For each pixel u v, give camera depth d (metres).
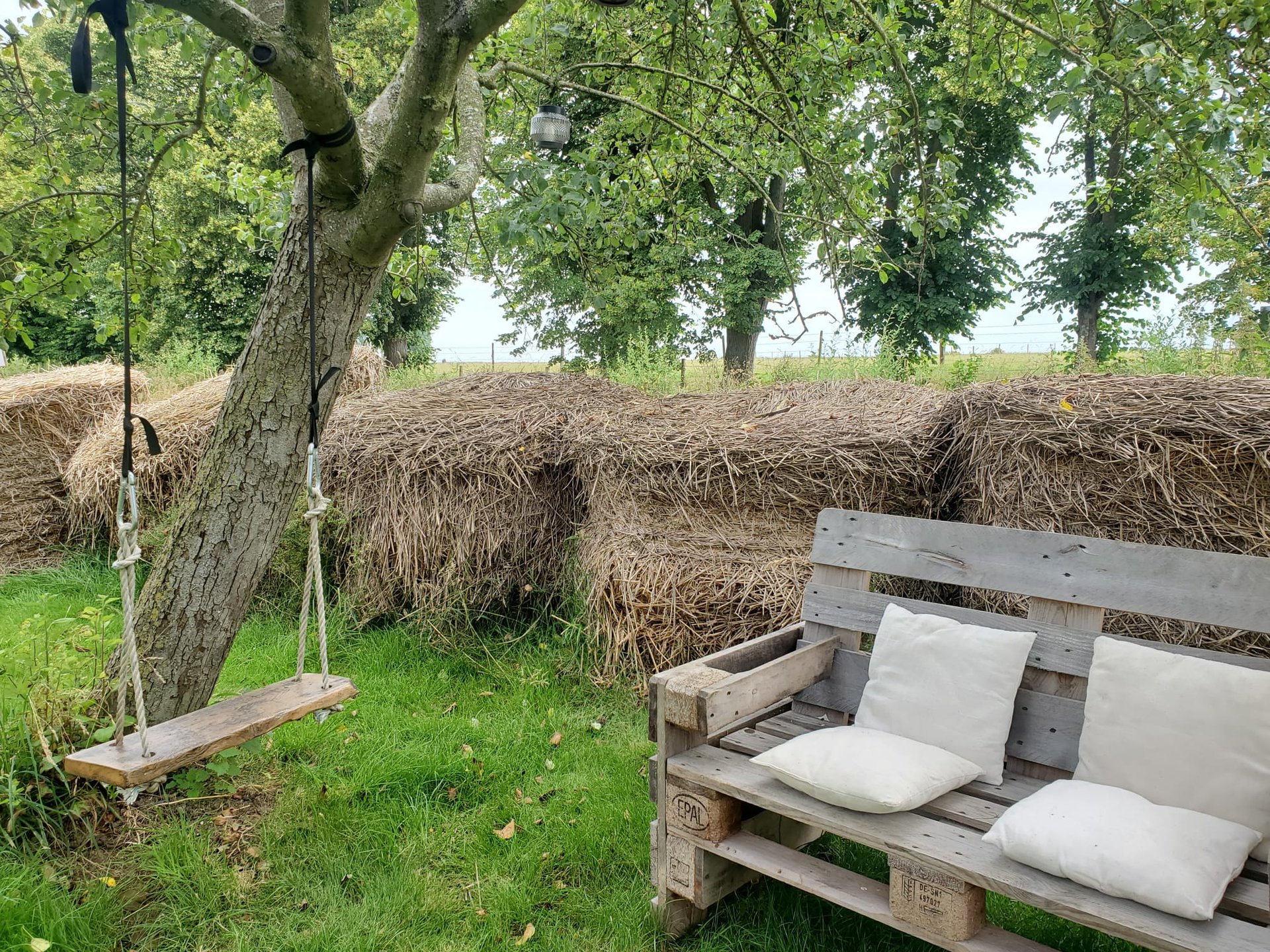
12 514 6.51
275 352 2.81
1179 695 1.87
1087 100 3.59
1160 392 3.11
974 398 3.57
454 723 3.60
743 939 2.21
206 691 2.96
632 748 3.37
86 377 7.25
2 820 2.51
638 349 8.46
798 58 3.98
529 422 4.80
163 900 2.40
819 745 2.06
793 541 3.91
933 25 10.56
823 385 5.23
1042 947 1.67
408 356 20.27
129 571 2.16
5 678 2.83
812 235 4.48
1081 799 1.76
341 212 2.71
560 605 4.56
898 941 2.15
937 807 1.97
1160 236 9.09
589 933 2.29
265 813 2.85
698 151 5.01
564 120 4.17
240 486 2.85
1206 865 1.53
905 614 2.42
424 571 4.62
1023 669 2.18
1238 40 2.87
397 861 2.60
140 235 4.30
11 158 4.35
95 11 1.94
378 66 14.84
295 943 2.23
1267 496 2.77
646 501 4.24
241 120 14.02
